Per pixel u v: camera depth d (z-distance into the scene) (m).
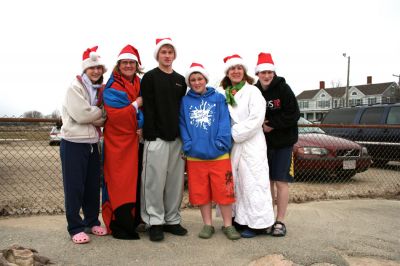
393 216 4.95
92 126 3.76
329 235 4.07
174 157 3.93
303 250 3.59
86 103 3.60
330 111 11.76
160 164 3.78
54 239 3.74
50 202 5.56
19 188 6.95
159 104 3.78
